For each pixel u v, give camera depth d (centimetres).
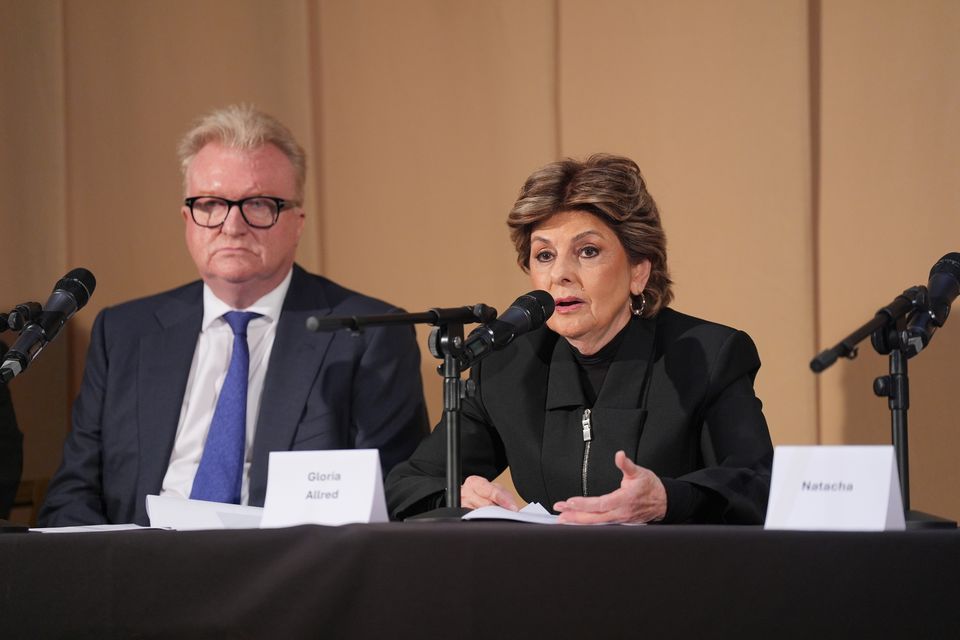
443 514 637
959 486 1158
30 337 701
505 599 508
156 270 1341
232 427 981
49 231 1347
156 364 1027
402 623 506
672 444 809
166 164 1348
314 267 1331
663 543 514
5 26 1349
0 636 555
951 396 1163
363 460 598
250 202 1032
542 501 840
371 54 1338
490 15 1309
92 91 1352
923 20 1180
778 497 570
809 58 1211
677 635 511
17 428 1143
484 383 890
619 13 1273
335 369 1013
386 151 1330
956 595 511
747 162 1221
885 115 1190
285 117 1341
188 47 1352
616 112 1270
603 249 842
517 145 1295
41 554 554
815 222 1212
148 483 985
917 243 1175
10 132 1344
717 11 1238
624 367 844
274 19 1345
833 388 1202
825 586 511
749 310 1214
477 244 1302
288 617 512
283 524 603
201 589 529
